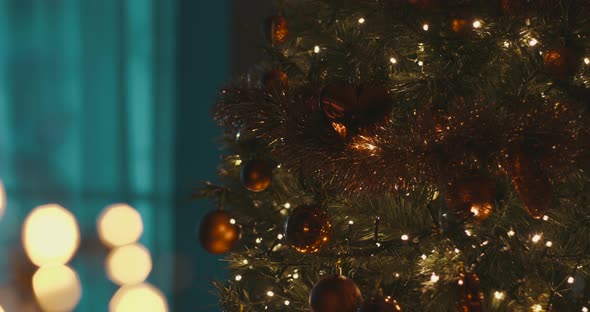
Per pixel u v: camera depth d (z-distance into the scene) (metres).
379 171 1.48
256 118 1.60
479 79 1.59
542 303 1.57
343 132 1.50
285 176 1.86
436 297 1.52
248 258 1.75
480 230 1.56
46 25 3.52
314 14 1.85
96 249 3.47
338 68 1.61
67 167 3.57
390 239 1.60
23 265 2.87
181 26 3.37
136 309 2.58
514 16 1.55
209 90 3.37
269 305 1.78
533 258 1.58
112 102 3.50
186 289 3.44
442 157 1.44
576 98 1.57
